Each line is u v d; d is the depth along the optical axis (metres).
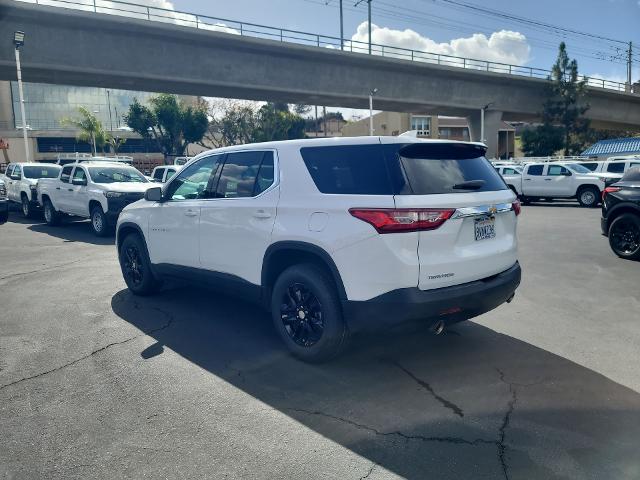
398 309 3.39
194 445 2.84
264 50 34.19
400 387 3.58
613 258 8.42
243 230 4.32
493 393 3.47
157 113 54.16
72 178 12.59
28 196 15.25
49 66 28.34
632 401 3.35
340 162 3.77
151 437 2.93
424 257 3.42
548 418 3.13
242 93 36.69
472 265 3.66
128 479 2.54
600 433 2.95
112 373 3.82
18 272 7.50
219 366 3.95
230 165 4.68
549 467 2.62
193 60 32.34
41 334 4.69
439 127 64.44
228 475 2.57
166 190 5.40
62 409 3.27
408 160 3.57
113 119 102.12
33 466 2.66
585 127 48.06
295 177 4.00
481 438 2.90
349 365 3.96
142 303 5.73
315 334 3.93
